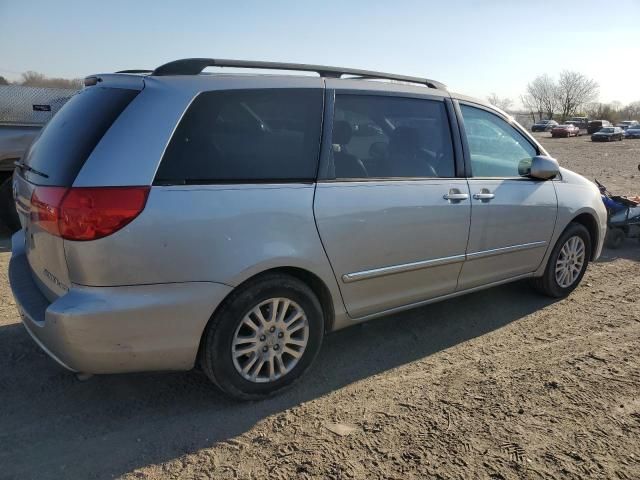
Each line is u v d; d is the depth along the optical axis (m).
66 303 2.53
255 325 2.95
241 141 2.89
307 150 3.09
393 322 4.27
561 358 3.67
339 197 3.14
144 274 2.56
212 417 2.91
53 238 2.58
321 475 2.46
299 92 3.13
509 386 3.28
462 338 4.00
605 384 3.32
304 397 3.14
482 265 4.04
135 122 2.63
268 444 2.69
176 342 2.70
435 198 3.59
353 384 3.30
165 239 2.58
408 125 3.60
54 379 3.25
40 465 2.49
